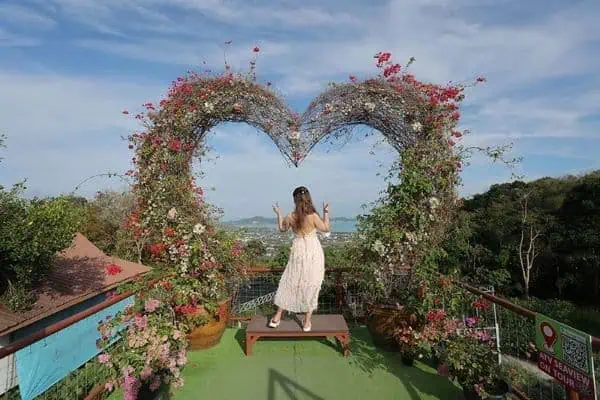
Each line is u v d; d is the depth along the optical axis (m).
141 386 3.31
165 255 4.85
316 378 4.02
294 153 5.23
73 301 11.55
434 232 4.57
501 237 25.22
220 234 5.49
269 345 4.86
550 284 24.78
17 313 10.46
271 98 5.25
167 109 5.07
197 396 3.69
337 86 5.12
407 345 4.16
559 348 2.58
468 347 3.60
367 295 5.10
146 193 5.06
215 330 4.79
